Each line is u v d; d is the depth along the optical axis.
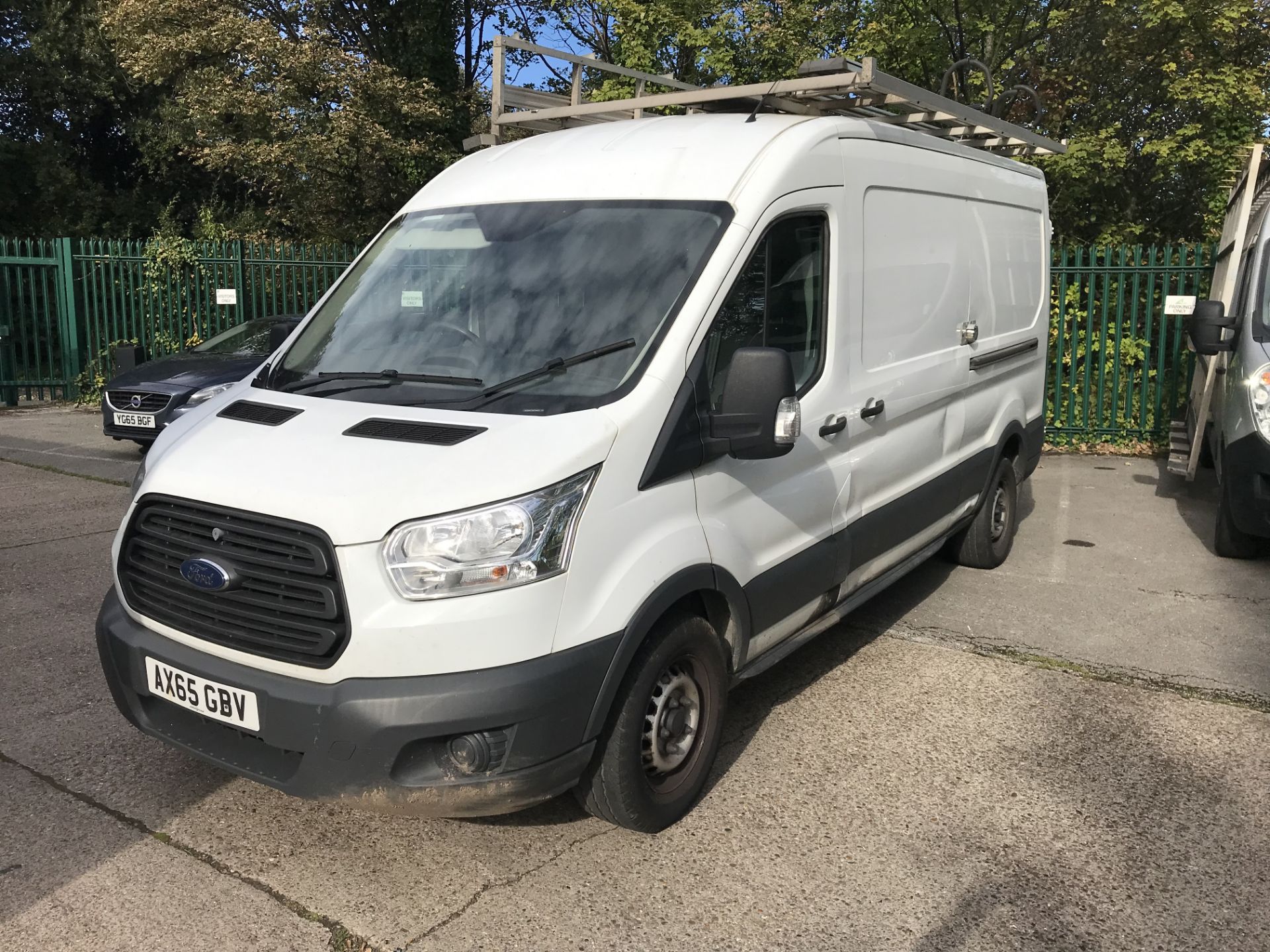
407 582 2.72
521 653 2.77
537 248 3.66
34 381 14.38
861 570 4.54
